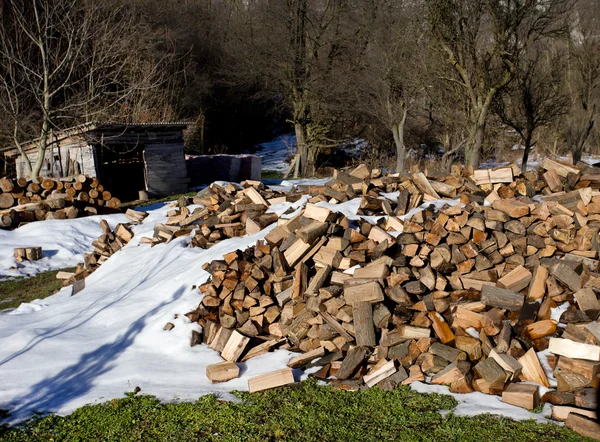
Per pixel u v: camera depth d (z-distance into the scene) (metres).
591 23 27.23
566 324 5.61
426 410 4.96
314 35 34.38
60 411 5.32
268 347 6.33
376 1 31.45
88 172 20.17
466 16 20.25
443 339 5.68
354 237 6.71
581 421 4.47
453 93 22.95
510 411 4.86
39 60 23.52
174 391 5.61
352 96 32.16
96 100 24.34
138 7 33.06
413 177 8.10
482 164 33.78
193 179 27.50
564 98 24.06
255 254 7.00
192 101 37.03
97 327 7.29
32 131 21.98
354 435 4.59
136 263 9.27
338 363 5.86
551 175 7.30
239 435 4.69
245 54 34.66
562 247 6.30
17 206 15.87
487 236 6.58
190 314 6.79
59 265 13.17
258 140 48.66
